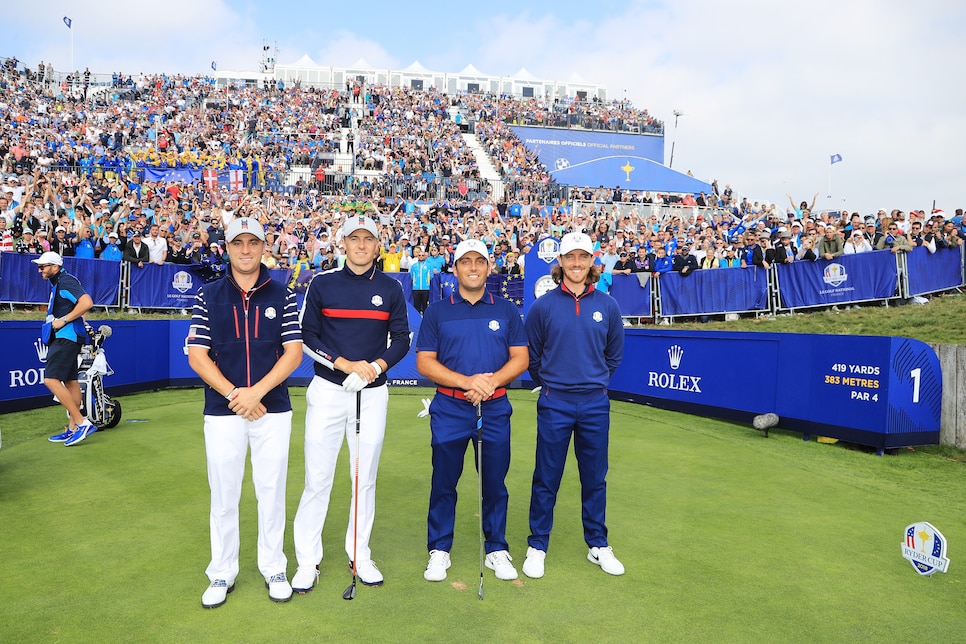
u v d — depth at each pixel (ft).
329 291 12.00
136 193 66.59
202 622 10.44
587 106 146.61
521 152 114.83
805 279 44.73
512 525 15.43
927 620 10.94
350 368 11.59
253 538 14.03
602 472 12.93
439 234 63.36
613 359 13.33
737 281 46.91
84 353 22.74
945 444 23.35
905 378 22.57
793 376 25.50
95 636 9.96
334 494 17.13
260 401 11.15
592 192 86.38
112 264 46.42
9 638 9.86
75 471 18.74
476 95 153.99
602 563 12.68
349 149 104.22
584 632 10.35
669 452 22.40
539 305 12.98
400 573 12.48
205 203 65.92
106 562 12.66
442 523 12.51
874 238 46.78
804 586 12.16
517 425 26.78
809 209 59.88
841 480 19.27
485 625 10.51
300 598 11.37
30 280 43.50
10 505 15.83
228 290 11.14
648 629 10.48
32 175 67.82
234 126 107.04
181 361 35.63
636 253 53.67
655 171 86.89
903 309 41.04
